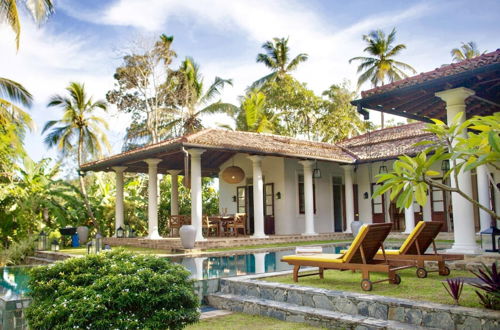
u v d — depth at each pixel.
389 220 20.08
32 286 5.28
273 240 16.77
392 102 9.35
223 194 21.27
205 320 7.03
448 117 8.53
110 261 5.55
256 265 10.74
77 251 16.16
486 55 7.60
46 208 20.98
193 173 14.96
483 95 9.08
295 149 17.48
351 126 36.81
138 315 4.99
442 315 5.32
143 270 5.27
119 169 18.67
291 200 19.02
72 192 23.34
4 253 16.75
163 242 15.42
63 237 20.67
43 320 4.76
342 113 35.16
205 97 32.50
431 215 18.39
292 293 7.21
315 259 7.75
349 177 19.88
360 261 7.68
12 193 18.83
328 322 6.18
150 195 16.78
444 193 18.00
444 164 15.82
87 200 22.66
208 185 29.62
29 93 20.17
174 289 5.28
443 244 14.65
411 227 17.91
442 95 8.62
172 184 20.70
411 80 8.27
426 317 5.46
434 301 5.78
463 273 8.22
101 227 23.22
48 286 5.13
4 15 16.08
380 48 34.41
